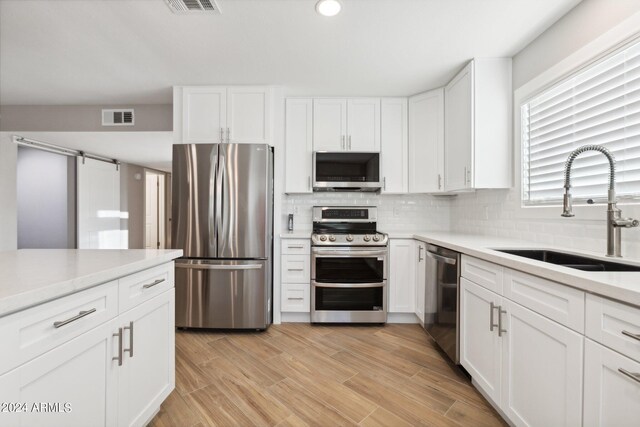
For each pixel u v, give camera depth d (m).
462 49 2.16
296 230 3.26
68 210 4.40
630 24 1.38
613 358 0.87
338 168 2.95
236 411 1.58
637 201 1.42
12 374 0.76
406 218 3.30
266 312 2.62
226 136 2.76
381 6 1.71
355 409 1.60
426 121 2.88
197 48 2.16
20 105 3.36
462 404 1.64
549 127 1.95
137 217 5.80
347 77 2.61
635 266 1.26
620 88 1.48
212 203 2.59
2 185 3.44
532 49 2.05
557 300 1.09
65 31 1.95
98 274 1.01
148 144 3.97
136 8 1.73
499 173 2.26
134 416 1.23
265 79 2.65
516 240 2.13
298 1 1.67
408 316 2.86
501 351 1.44
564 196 1.50
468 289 1.77
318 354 2.21
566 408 1.04
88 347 1.00
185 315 2.60
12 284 0.85
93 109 3.36
